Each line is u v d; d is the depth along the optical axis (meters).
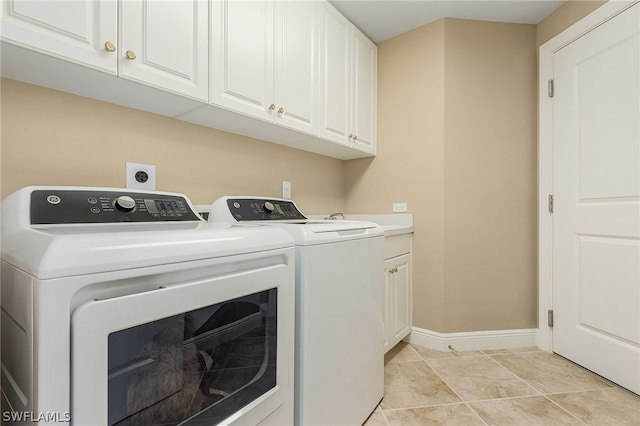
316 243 1.03
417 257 2.13
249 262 0.84
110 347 0.57
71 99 1.12
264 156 1.85
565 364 1.82
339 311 1.14
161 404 0.67
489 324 2.06
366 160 2.38
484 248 2.05
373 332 1.36
